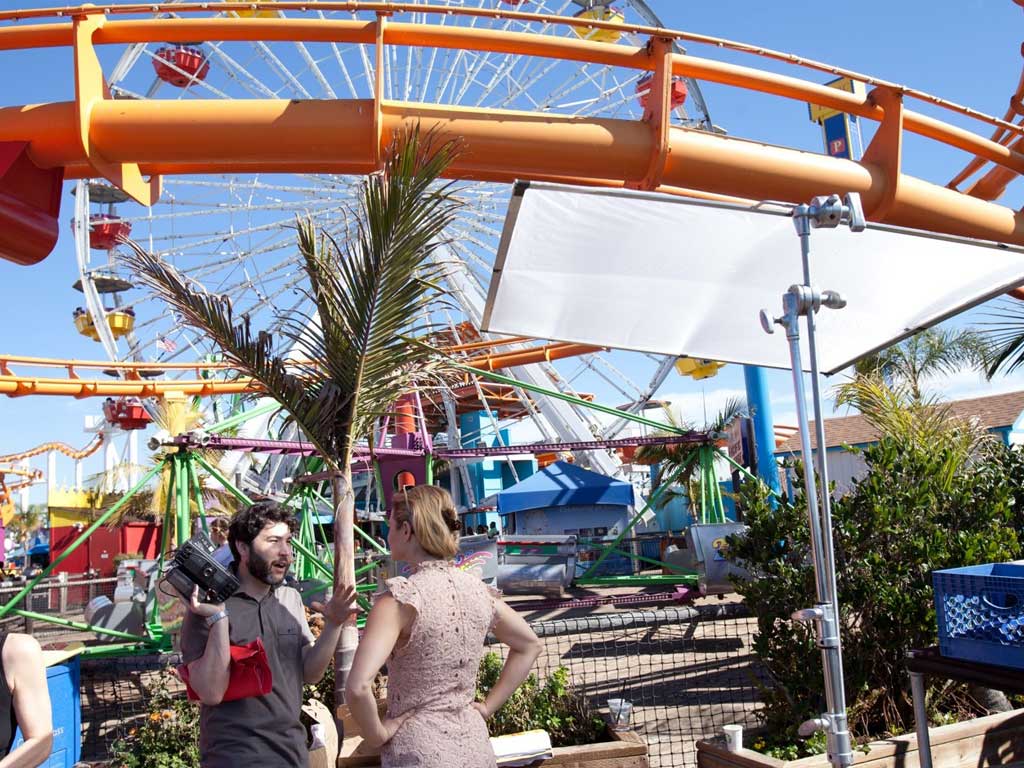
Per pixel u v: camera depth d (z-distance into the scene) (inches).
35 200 225.9
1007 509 223.9
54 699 211.9
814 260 195.0
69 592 711.1
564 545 542.3
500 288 197.2
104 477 1013.8
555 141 224.1
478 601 105.4
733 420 558.6
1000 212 281.6
